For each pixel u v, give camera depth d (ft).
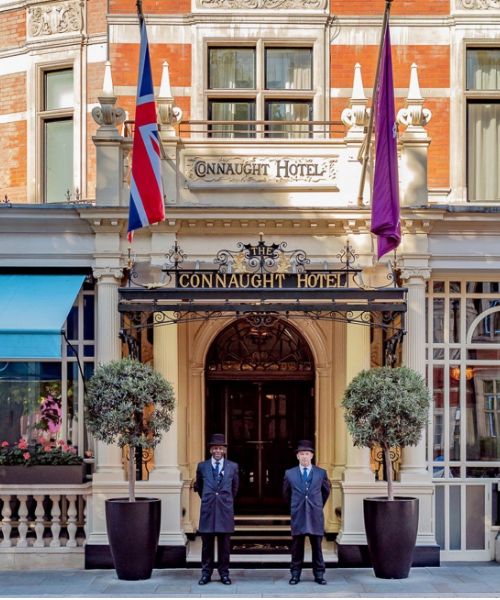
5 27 52.24
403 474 42.78
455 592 37.06
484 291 46.03
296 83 49.24
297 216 42.96
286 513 51.39
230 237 43.73
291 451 51.67
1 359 41.34
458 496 45.16
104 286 43.45
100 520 42.42
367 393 39.29
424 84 48.85
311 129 49.08
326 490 39.65
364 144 42.50
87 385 40.27
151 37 48.78
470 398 45.85
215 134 49.06
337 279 40.93
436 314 45.83
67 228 43.65
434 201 48.37
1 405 45.27
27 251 43.62
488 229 43.70
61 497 44.09
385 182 38.65
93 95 49.90
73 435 44.91
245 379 49.49
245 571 42.06
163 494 42.50
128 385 39.11
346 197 43.75
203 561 39.32
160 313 43.27
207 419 50.14
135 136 39.83
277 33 48.70
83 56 50.11
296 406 51.72
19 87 51.65
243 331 49.62
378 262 43.45
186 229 43.50
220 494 39.09
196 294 39.96
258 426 51.75
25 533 42.91
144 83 39.96
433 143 48.62
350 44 48.98
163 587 38.32
